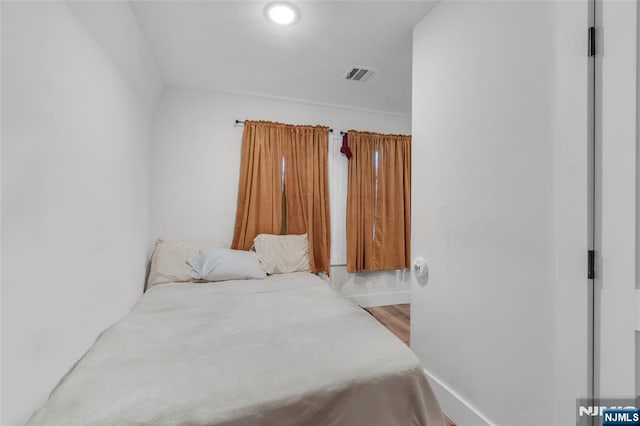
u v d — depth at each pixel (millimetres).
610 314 903
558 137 1009
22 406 844
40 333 928
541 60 1074
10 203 801
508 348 1192
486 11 1296
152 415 847
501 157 1226
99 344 1252
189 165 2734
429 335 1638
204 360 1136
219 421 862
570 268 980
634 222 857
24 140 851
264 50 2057
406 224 3424
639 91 845
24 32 840
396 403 1081
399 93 2850
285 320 1549
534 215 1097
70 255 1104
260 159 2883
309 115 3139
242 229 2787
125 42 1587
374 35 1870
